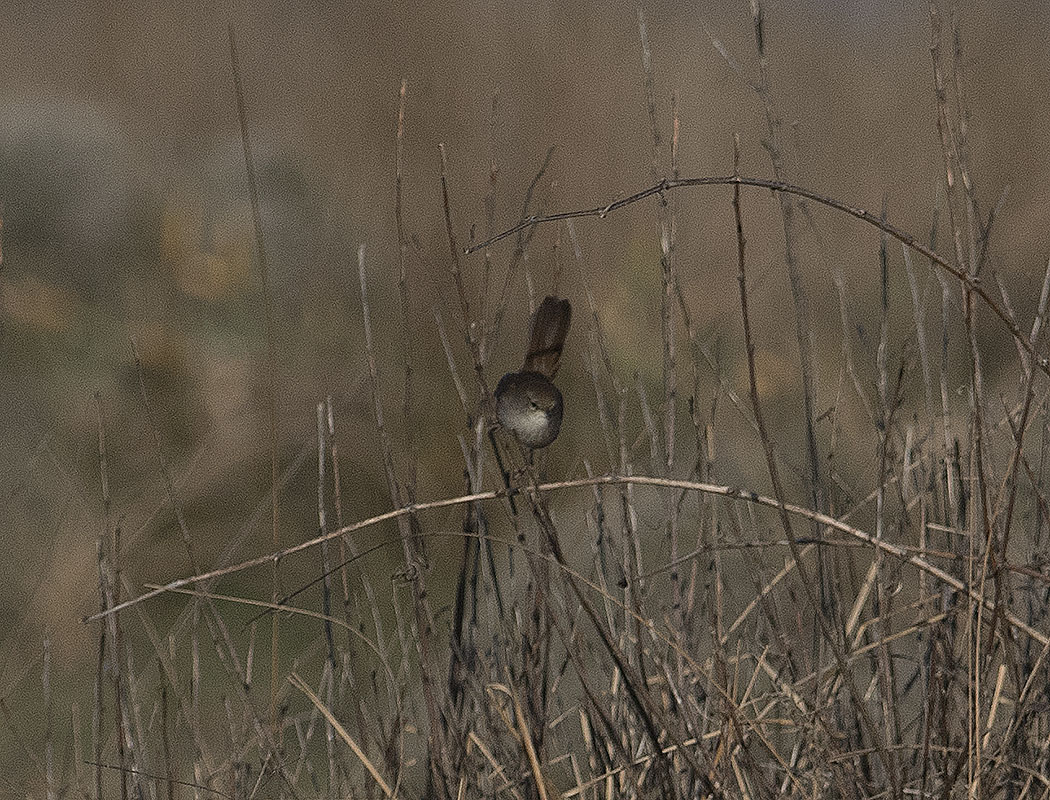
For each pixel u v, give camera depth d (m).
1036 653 5.77
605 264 13.62
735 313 13.23
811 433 5.94
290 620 10.24
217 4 19.30
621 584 5.80
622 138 16.17
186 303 13.16
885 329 6.00
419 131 15.80
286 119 17.41
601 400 6.22
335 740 6.06
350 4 17.80
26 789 6.94
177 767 6.10
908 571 7.56
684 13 18.30
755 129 16.58
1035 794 5.48
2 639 9.78
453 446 12.08
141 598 5.10
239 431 11.80
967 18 19.14
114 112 17.50
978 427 4.98
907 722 6.72
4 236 13.08
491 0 16.88
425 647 5.55
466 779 5.52
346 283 14.05
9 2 21.45
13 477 10.98
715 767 5.32
